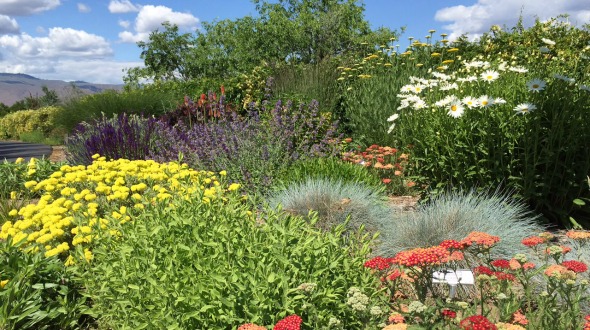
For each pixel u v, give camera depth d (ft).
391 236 14.42
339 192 17.43
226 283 8.09
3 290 10.45
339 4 114.21
